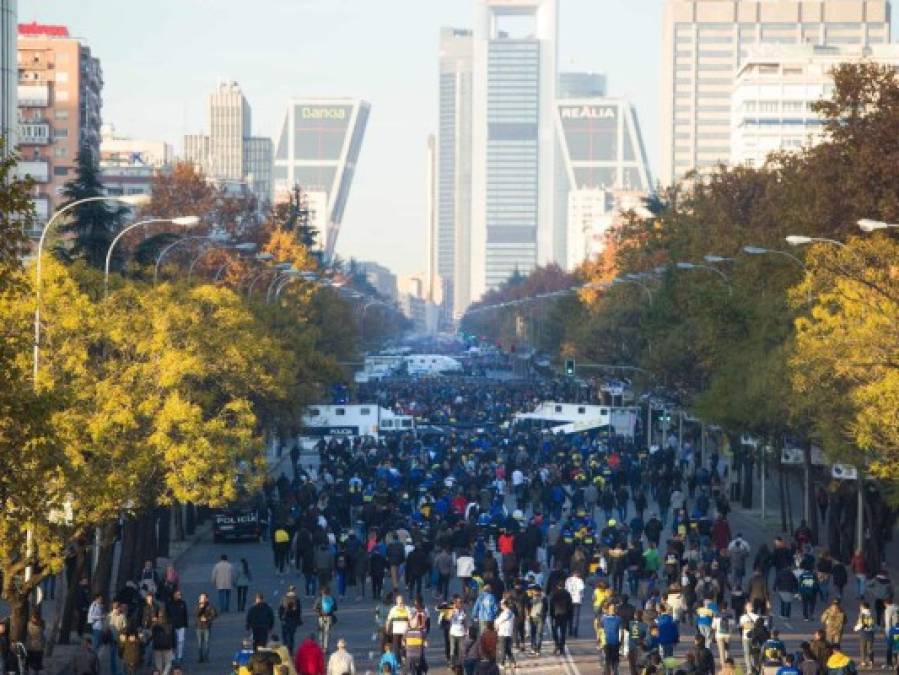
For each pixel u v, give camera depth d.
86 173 192.25
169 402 115.81
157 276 178.50
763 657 92.94
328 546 133.50
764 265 199.00
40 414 72.06
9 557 95.81
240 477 128.88
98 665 95.31
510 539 142.50
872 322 128.12
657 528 150.88
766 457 178.88
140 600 110.12
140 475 111.31
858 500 150.00
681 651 112.56
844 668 92.25
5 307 107.88
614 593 104.56
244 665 92.31
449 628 107.06
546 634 123.38
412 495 186.75
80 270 134.38
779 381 154.12
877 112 182.62
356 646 115.00
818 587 129.38
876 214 176.25
